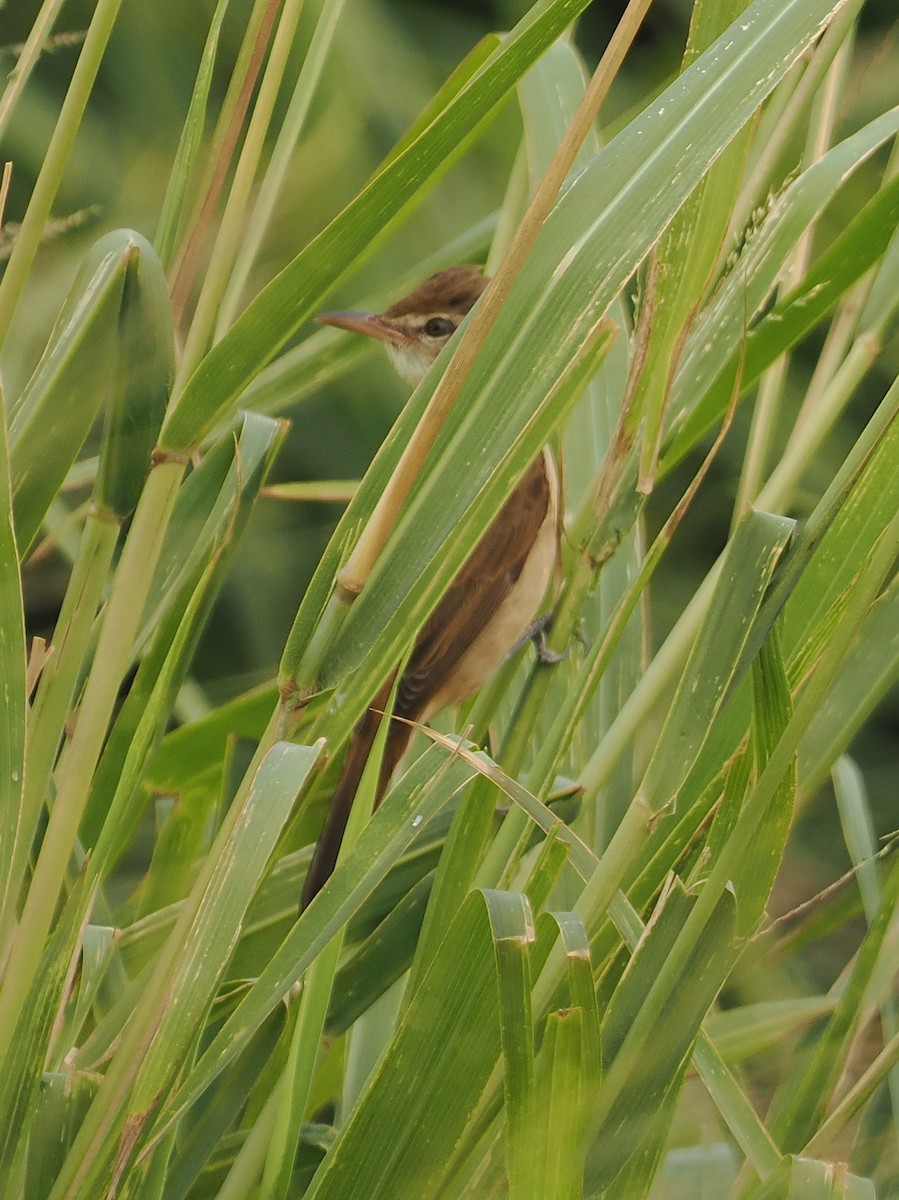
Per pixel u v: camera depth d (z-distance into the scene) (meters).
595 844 5.38
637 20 4.11
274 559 5.56
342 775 5.38
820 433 5.35
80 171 5.54
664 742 5.03
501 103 5.32
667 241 5.32
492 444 4.70
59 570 5.50
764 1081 5.35
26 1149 4.89
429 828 5.36
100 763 5.35
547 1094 4.70
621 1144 4.93
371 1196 5.05
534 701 5.38
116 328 4.61
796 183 5.34
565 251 4.75
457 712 5.48
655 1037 4.89
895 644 5.34
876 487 5.34
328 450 5.57
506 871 5.34
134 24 5.56
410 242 5.57
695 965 4.87
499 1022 5.00
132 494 4.73
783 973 5.39
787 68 4.64
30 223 4.72
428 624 5.46
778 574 4.98
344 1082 5.36
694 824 5.34
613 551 5.37
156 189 5.54
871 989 5.34
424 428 4.41
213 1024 5.34
